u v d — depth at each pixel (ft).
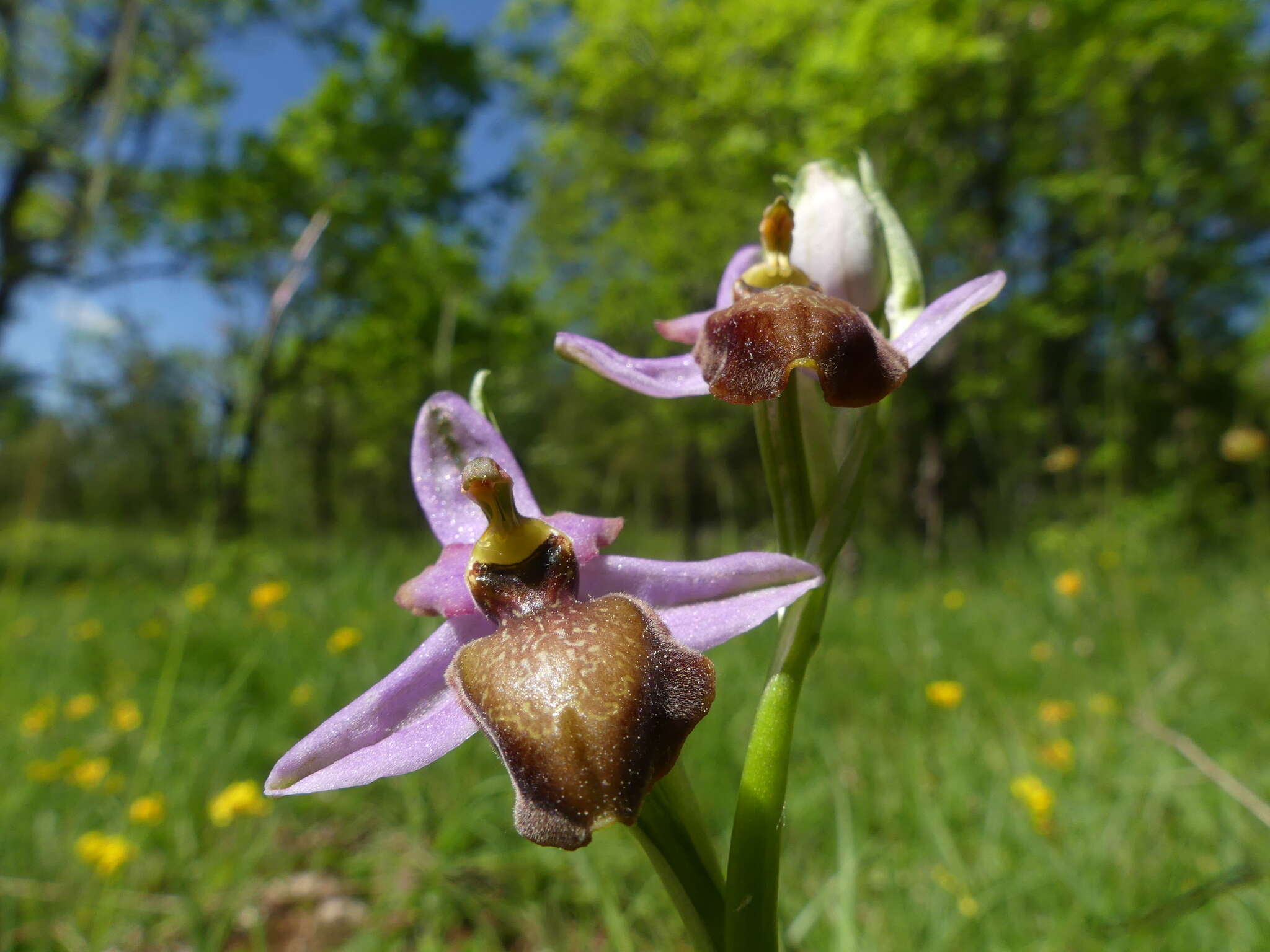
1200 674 14.92
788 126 35.53
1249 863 8.33
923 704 13.61
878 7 29.96
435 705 3.79
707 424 45.34
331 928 8.95
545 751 3.15
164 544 42.73
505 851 9.56
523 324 50.14
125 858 8.57
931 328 4.37
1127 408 43.29
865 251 4.73
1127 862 8.55
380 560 24.40
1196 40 35.63
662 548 45.78
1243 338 57.36
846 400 3.92
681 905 3.75
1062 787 10.30
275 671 14.55
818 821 9.98
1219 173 46.01
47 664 17.47
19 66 41.39
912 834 9.64
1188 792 9.95
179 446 42.42
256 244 45.85
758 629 15.55
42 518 45.55
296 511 71.56
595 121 47.06
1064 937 7.72
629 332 51.57
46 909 9.02
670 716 3.27
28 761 12.11
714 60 37.22
